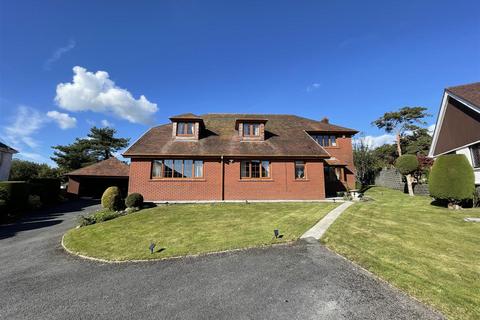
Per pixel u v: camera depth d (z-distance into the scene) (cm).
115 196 1497
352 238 773
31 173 3672
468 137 1580
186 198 1730
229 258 665
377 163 3300
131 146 1792
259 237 832
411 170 1948
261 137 1981
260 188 1789
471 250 643
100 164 2816
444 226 898
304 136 2173
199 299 459
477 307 384
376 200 1733
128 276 591
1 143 2453
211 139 1964
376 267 550
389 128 4009
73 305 466
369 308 398
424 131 3725
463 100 1505
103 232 1020
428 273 510
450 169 1258
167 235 925
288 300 436
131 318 409
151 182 1720
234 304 433
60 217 1588
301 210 1327
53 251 864
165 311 424
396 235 793
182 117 1903
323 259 619
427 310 384
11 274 654
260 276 543
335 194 2244
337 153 2433
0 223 1411
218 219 1160
